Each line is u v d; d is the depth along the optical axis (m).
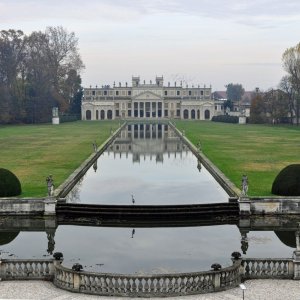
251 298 23.52
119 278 24.22
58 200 43.97
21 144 95.06
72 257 32.41
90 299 23.53
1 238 37.00
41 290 24.73
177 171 67.62
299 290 24.56
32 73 181.88
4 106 165.62
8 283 25.78
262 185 50.56
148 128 177.50
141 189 53.91
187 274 24.31
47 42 186.75
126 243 35.66
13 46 177.75
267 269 26.53
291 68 165.50
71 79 199.00
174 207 43.19
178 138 126.06
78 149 86.00
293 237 36.94
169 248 34.41
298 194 44.41
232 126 170.50
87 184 57.09
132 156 85.06
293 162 67.94
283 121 184.88
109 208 42.97
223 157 73.88
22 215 42.75
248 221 41.72
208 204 43.56
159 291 24.16
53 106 188.88
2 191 44.94
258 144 94.69
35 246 34.84
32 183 52.09
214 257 32.34
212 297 23.66
